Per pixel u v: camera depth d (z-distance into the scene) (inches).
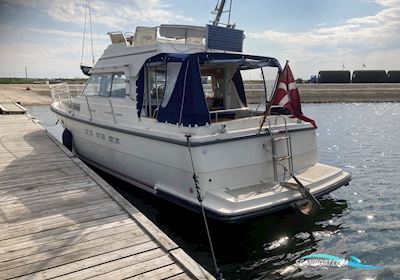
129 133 263.0
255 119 236.4
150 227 167.6
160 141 233.1
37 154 314.7
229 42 256.8
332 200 299.4
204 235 229.0
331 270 189.3
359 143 580.1
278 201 202.8
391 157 468.8
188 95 217.5
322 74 2139.5
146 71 261.4
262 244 216.7
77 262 139.4
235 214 187.6
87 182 238.1
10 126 460.1
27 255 144.3
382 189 330.3
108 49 312.3
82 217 181.6
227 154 214.2
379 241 221.1
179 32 283.6
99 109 311.6
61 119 398.0
